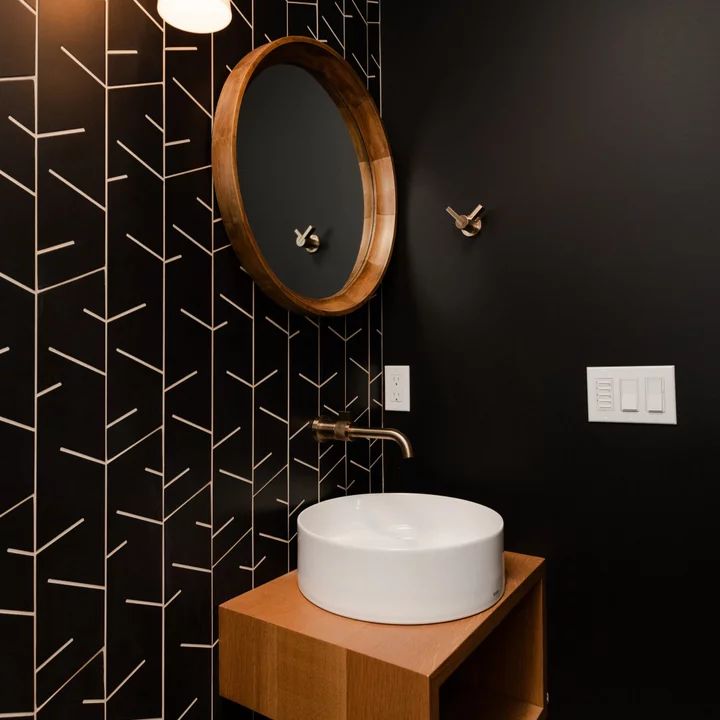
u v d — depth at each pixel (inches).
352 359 54.7
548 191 50.0
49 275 29.9
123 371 33.5
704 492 43.1
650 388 45.0
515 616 47.3
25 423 28.6
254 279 42.1
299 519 42.6
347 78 51.7
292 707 35.2
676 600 44.0
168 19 35.1
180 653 36.5
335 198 51.5
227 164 38.8
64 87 31.0
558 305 49.3
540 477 49.8
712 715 42.5
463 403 53.9
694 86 44.1
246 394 42.5
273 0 46.4
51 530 29.6
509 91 52.2
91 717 31.2
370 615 35.9
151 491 35.0
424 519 49.3
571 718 47.8
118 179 33.6
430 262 56.0
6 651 27.6
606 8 47.9
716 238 43.0
